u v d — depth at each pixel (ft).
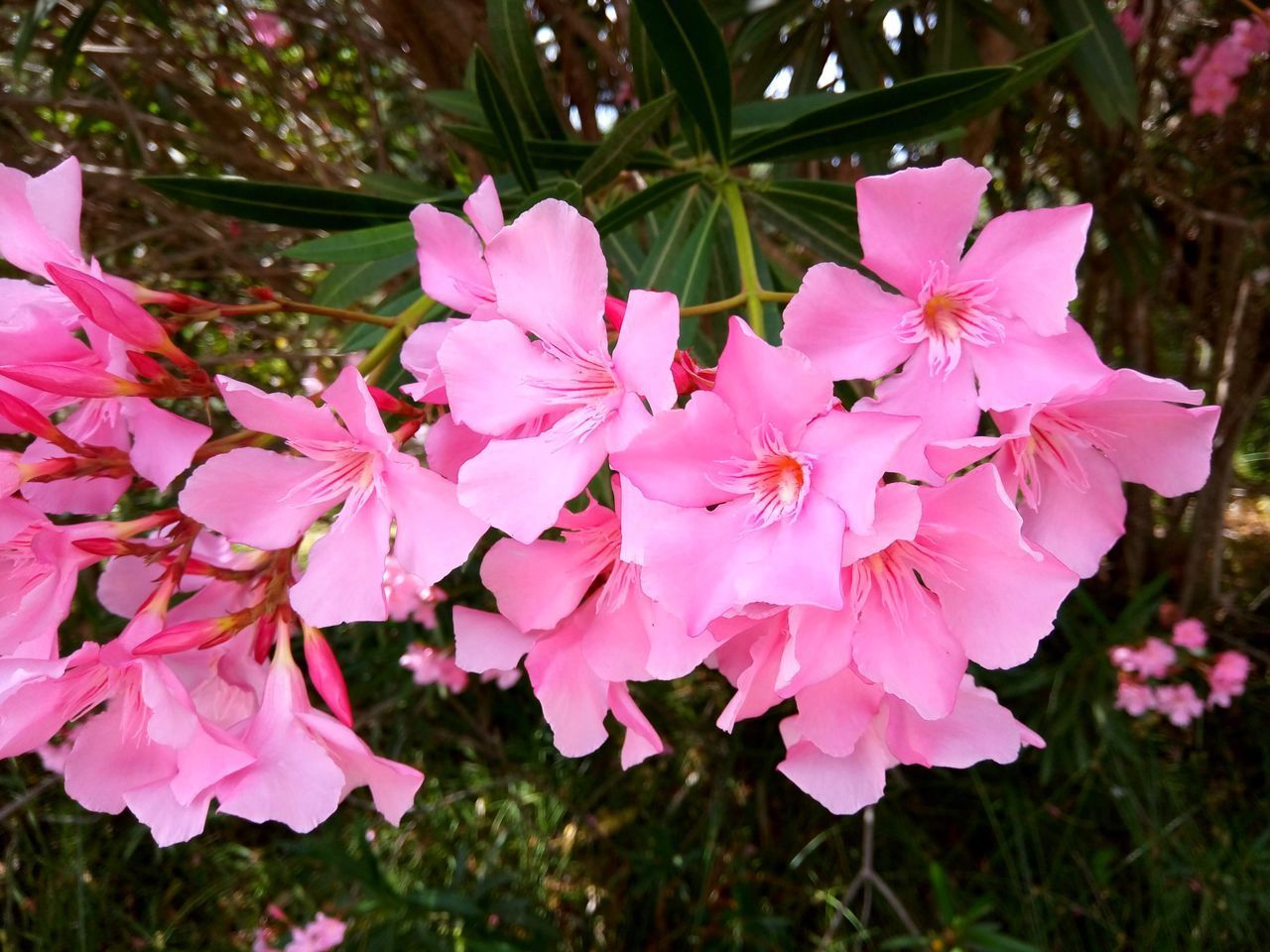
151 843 1.70
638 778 1.78
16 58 1.22
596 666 0.55
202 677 0.56
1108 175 1.64
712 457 0.48
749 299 0.63
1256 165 1.65
